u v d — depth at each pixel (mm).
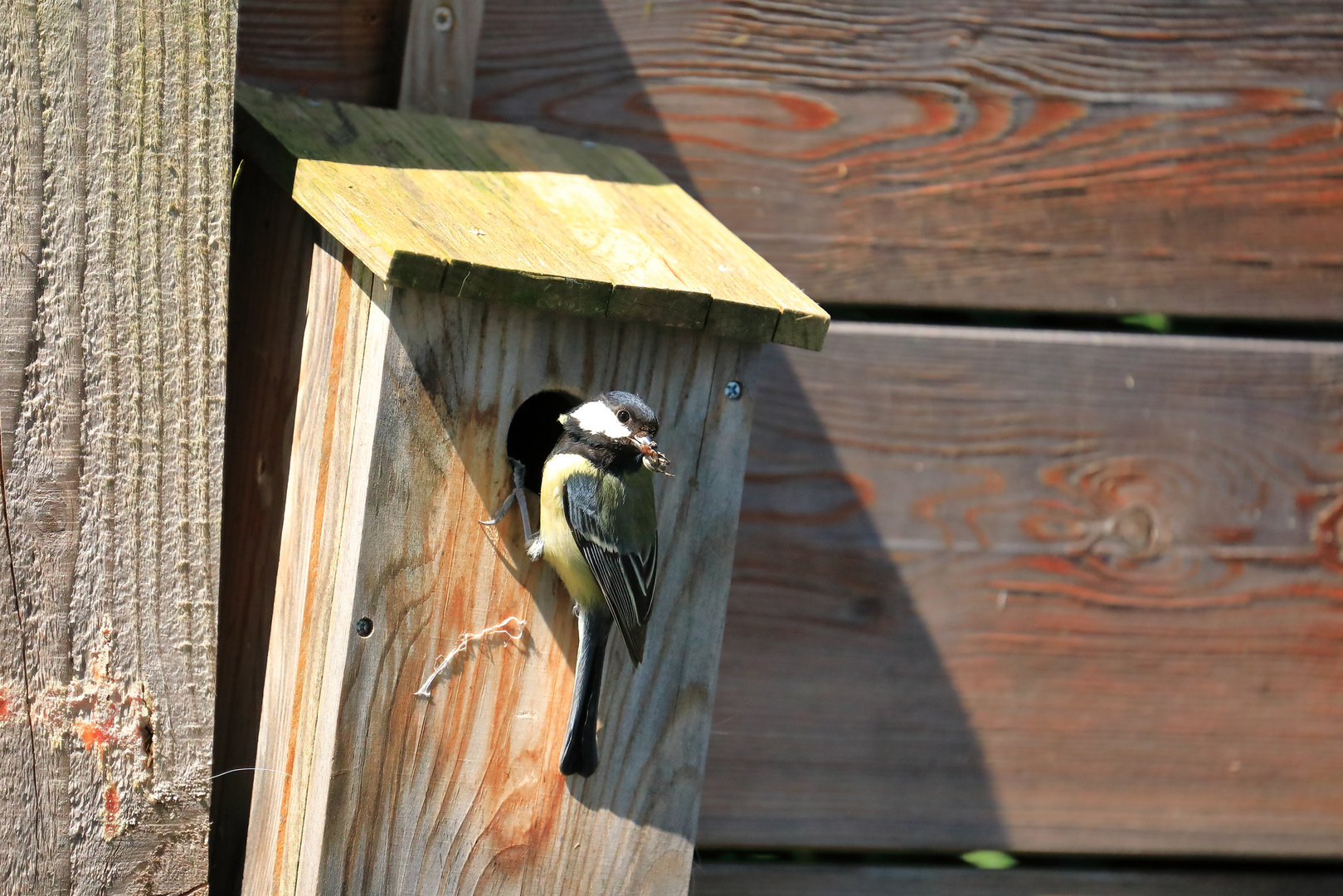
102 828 5383
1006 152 7750
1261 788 8047
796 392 7535
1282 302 8047
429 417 5652
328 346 5848
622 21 7367
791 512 7566
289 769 5875
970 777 7832
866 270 7672
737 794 7621
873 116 7625
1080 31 7770
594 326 5918
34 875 5297
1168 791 7988
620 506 6066
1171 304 7961
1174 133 7887
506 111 7266
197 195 5445
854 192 7637
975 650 7793
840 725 7699
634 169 7020
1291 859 8227
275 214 6590
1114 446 7828
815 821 7715
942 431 7688
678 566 6238
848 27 7578
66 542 5328
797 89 7559
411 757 5828
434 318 5574
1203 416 7887
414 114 6824
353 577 5590
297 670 5863
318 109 6527
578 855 6215
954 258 7746
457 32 7039
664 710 6297
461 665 5902
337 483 5766
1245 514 7949
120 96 5328
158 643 5457
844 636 7672
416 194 5898
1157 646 7914
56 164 5254
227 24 5469
